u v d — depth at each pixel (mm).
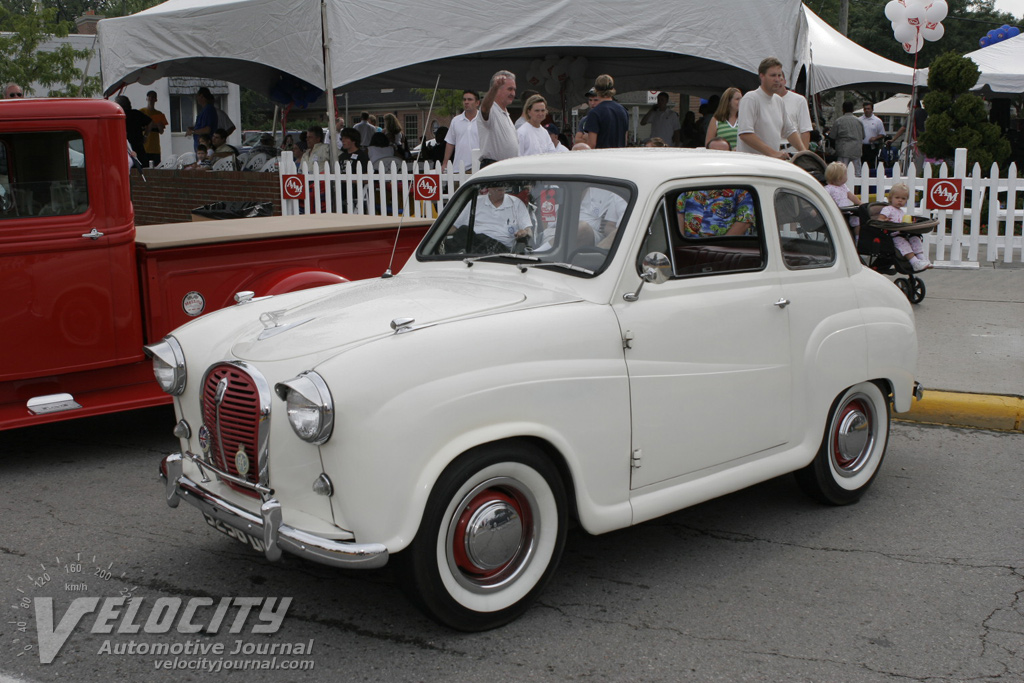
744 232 4148
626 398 3635
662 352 3758
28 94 21047
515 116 20969
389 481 3049
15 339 5172
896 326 4738
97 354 5414
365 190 11820
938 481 5070
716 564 4055
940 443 5707
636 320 3691
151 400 5551
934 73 14633
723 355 3977
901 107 29000
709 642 3373
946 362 6730
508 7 11039
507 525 3395
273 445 3240
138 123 16281
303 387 3008
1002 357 6809
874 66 18062
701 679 3121
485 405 3225
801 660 3244
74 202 5246
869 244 8469
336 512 3141
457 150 10938
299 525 3164
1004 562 4055
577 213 3918
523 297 3639
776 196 4273
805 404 4355
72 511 4699
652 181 3811
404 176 11055
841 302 4496
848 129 17453
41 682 3145
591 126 9445
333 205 12312
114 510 4711
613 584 3855
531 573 3520
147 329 5566
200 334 3791
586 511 3584
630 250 3709
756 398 4129
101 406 5391
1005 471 5211
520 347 3354
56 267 5219
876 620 3539
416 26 11008
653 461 3775
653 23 11094
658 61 16422
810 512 4656
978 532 4383
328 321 3502
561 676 3145
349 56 11000
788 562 4066
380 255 6406
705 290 3953
